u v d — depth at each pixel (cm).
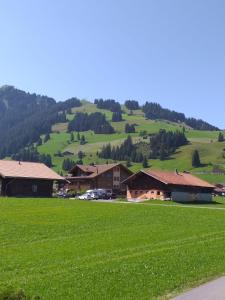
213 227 4612
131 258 2703
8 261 2825
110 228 4525
